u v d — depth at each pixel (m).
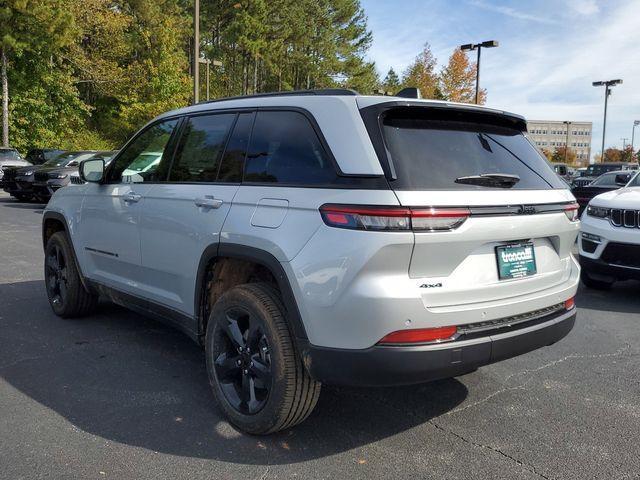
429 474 2.89
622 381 4.22
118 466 2.90
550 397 3.91
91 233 4.88
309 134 3.15
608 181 13.21
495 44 28.97
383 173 2.77
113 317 5.57
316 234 2.86
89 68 33.34
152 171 4.29
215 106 3.94
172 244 3.86
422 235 2.71
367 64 57.84
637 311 6.31
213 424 3.38
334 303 2.76
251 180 3.39
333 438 3.26
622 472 2.94
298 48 49.41
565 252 3.59
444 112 3.19
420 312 2.73
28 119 30.44
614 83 39.44
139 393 3.81
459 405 3.76
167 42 36.22
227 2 45.44
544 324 3.28
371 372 2.74
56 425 3.33
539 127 121.25
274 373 3.04
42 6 27.45
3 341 4.81
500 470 2.94
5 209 15.78
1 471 2.82
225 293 3.38
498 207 2.99
